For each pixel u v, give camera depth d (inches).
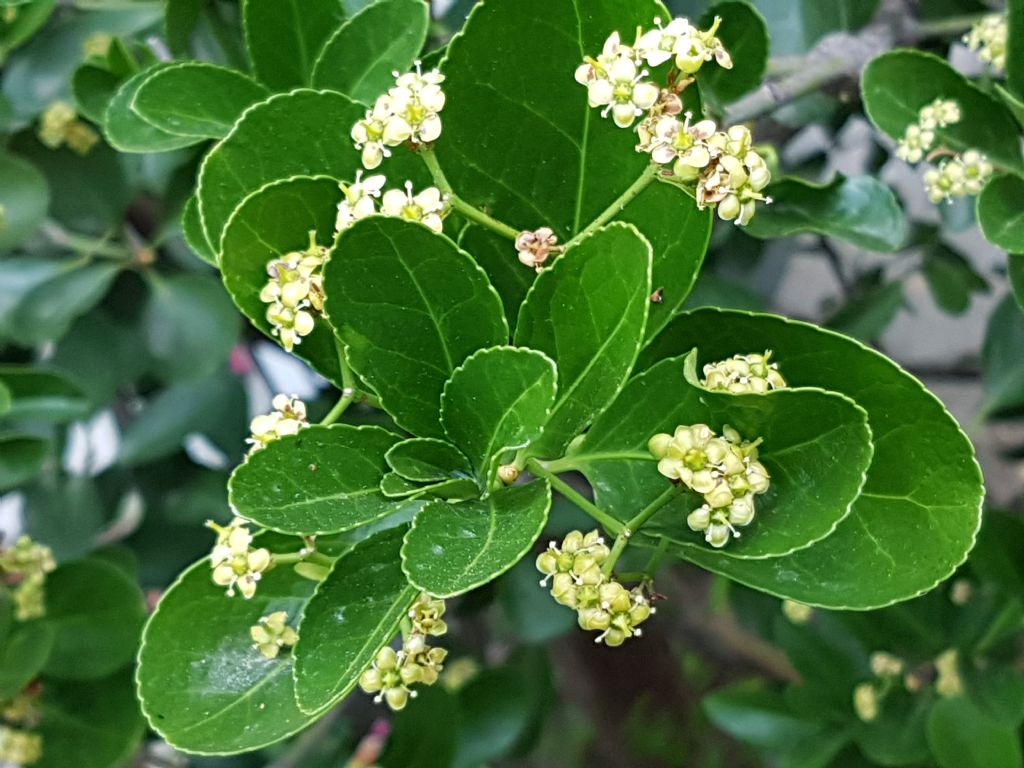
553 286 5.1
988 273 16.0
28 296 10.8
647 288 4.6
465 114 5.6
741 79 8.4
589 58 5.2
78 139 10.8
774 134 10.2
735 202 5.2
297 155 5.9
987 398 11.1
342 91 7.1
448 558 4.7
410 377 5.4
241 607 6.0
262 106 5.7
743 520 5.1
